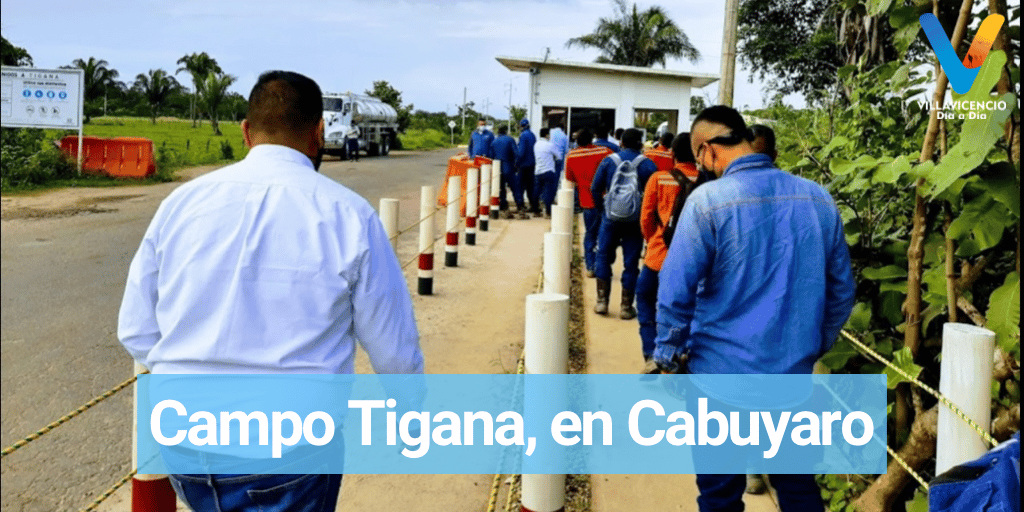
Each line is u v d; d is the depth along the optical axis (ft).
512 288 28.71
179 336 6.58
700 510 9.82
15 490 13.15
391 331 6.84
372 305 6.73
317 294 6.52
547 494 10.36
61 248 32.76
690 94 68.08
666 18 126.72
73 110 58.03
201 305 6.51
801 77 62.08
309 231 6.59
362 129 110.42
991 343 8.09
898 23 12.06
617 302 26.71
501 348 21.07
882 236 14.21
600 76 65.36
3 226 37.63
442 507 12.73
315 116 7.18
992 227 10.21
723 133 9.46
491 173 48.21
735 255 8.86
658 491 13.28
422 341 21.61
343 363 6.77
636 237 23.70
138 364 9.81
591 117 66.08
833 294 9.27
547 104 65.41
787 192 9.03
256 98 7.01
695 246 8.95
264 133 6.99
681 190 17.44
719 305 9.08
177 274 6.56
